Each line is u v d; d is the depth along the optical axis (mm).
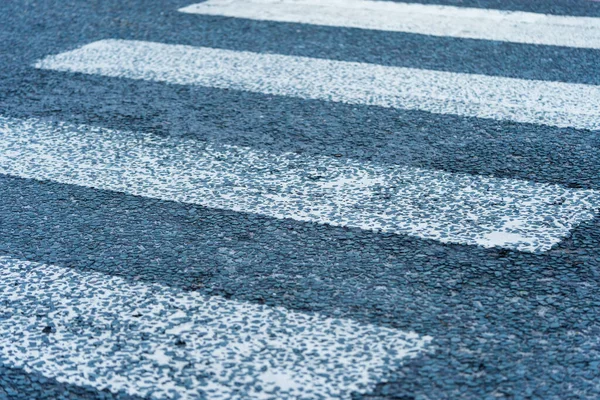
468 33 7008
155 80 5801
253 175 4332
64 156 4613
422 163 4457
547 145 4703
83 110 5266
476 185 4195
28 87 5680
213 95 5508
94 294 3279
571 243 3621
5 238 3758
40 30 7051
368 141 4754
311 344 2926
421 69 6051
